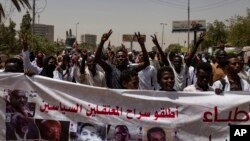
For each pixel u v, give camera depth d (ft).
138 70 26.32
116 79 25.16
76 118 18.06
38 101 18.13
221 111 17.92
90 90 18.03
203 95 18.01
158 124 17.97
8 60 21.24
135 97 17.98
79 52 37.93
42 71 28.50
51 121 18.12
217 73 28.14
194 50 28.04
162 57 28.66
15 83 18.12
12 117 18.11
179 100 17.98
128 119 17.99
